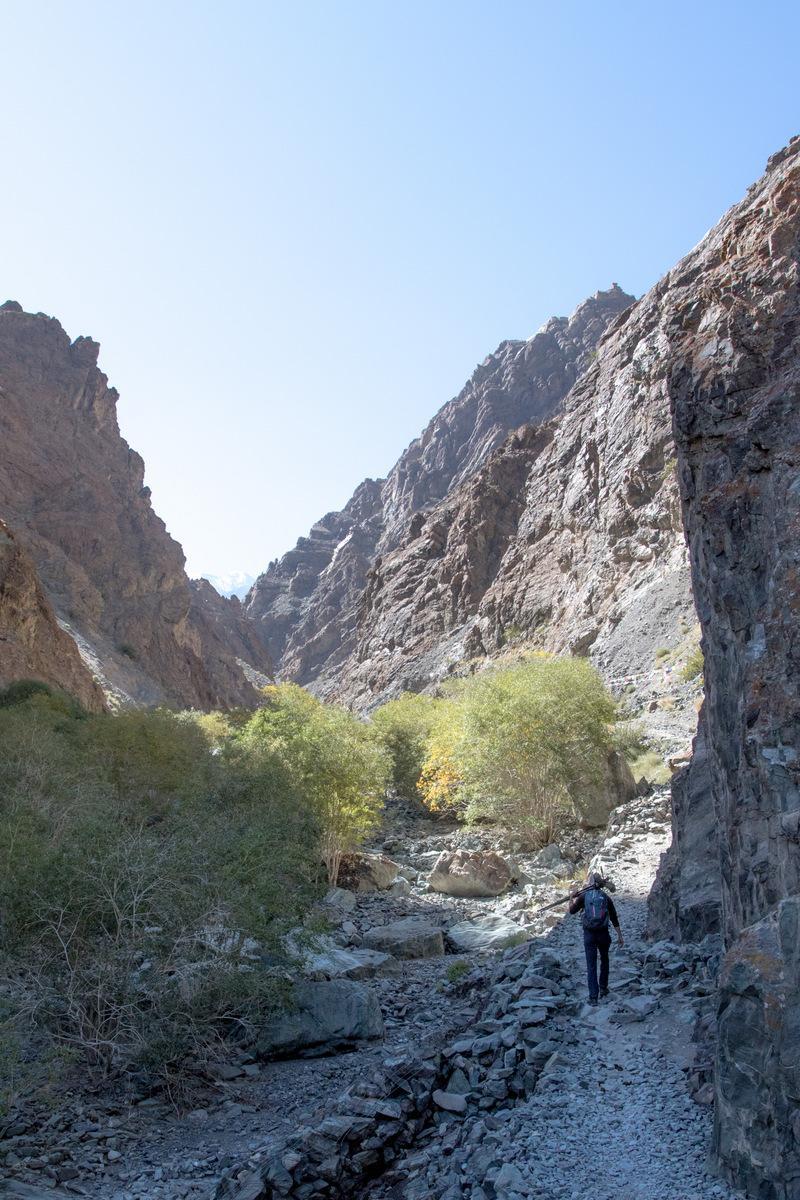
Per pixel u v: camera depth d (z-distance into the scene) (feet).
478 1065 26.35
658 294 284.82
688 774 42.60
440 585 352.28
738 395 26.48
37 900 33.22
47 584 324.60
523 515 315.17
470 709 84.07
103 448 425.69
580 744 79.61
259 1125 29.66
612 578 212.02
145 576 377.09
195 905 34.40
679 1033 26.27
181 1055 32.50
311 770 71.87
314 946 38.17
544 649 221.46
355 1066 33.91
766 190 35.91
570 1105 22.61
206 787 68.39
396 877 72.43
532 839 77.92
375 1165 23.52
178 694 347.77
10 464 363.15
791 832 20.40
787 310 26.73
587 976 32.60
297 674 620.90
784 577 22.72
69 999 32.12
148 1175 26.43
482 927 54.80
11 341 428.15
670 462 215.72
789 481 23.65
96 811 50.65
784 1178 17.12
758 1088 18.04
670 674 148.25
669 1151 19.90
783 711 21.47
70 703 130.52
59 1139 28.66
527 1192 18.93
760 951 18.95
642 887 52.90
